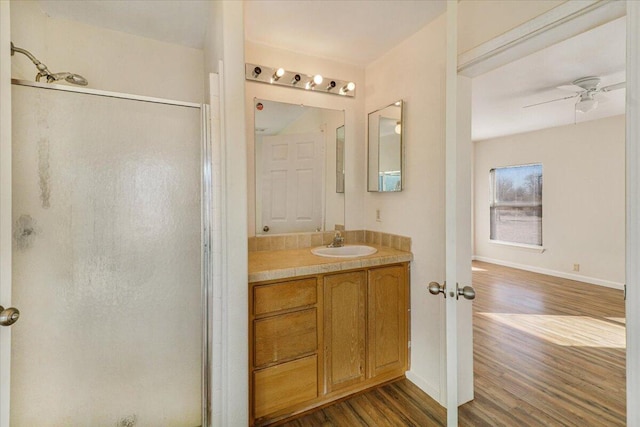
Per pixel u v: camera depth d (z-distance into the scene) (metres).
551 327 3.05
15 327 1.24
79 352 1.34
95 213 1.35
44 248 1.28
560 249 4.97
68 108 1.30
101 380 1.38
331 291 1.87
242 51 1.50
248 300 1.64
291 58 2.37
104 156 1.36
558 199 4.97
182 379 1.52
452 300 1.30
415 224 2.12
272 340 1.70
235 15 1.49
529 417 1.77
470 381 1.91
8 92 1.04
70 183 1.31
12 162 1.22
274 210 2.37
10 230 1.04
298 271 1.75
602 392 2.00
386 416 1.79
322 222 2.52
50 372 1.30
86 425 1.36
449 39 1.30
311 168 2.47
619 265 4.31
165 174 1.46
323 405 1.89
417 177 2.10
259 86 2.29
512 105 3.75
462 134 1.78
